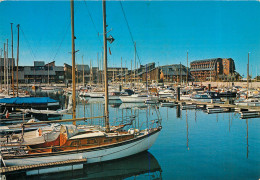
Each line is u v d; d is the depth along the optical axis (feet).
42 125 64.69
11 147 41.81
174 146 55.77
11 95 144.36
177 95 159.74
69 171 39.47
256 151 51.72
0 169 35.24
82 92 212.64
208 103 133.18
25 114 81.51
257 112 104.58
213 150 52.54
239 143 58.23
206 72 397.19
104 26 47.29
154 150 52.80
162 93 199.82
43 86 308.60
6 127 59.77
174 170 41.96
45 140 42.52
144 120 92.53
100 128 51.49
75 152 40.42
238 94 197.88
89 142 42.73
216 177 38.70
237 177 38.24
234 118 97.35
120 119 94.02
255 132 70.13
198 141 60.13
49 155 38.96
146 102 157.38
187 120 92.12
